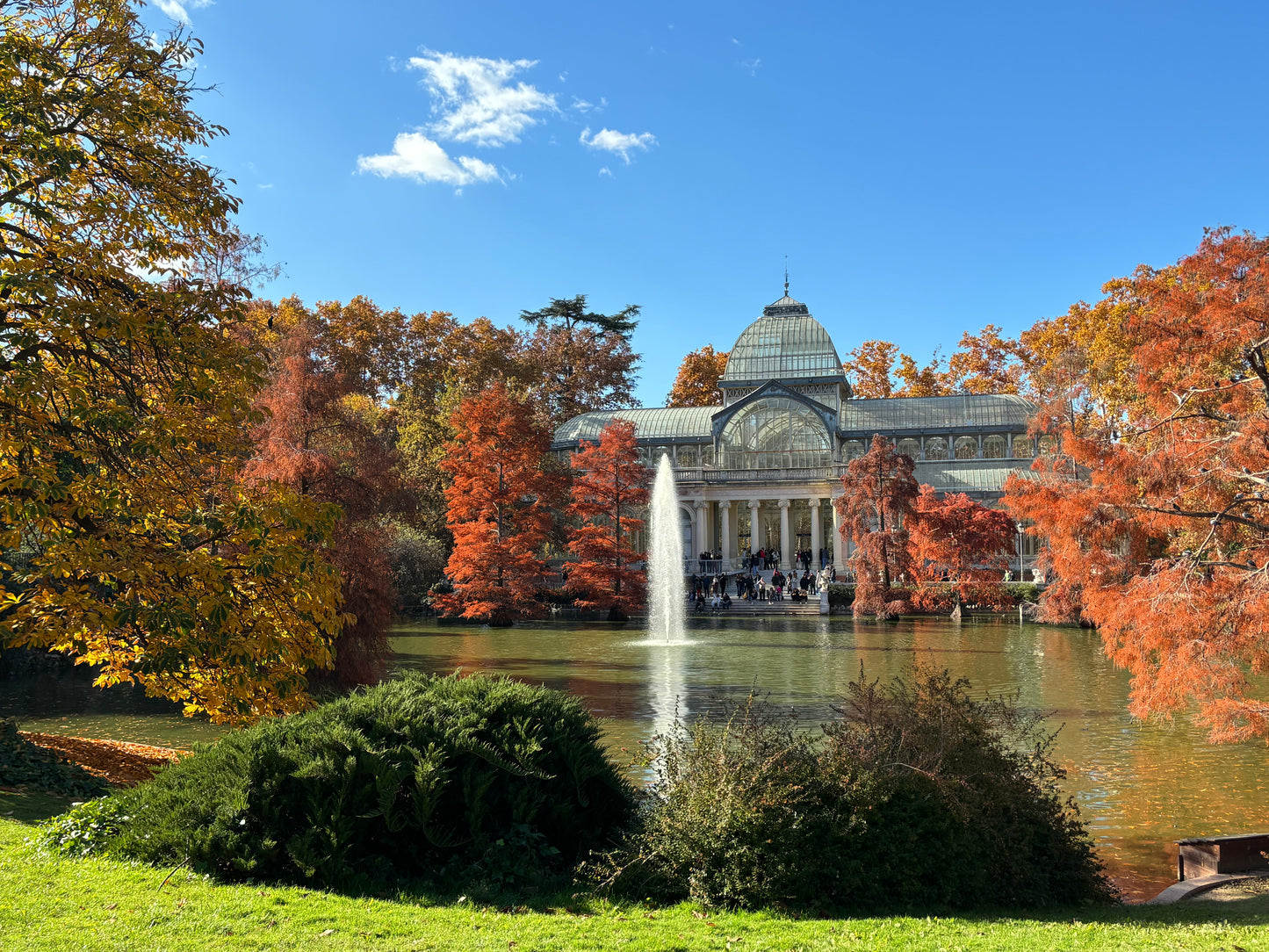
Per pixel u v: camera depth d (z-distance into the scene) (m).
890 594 63.75
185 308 15.15
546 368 111.62
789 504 93.75
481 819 11.38
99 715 29.22
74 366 14.62
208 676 16.73
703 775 11.78
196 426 15.11
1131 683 22.55
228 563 14.84
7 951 7.85
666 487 70.50
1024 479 26.59
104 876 10.08
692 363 122.62
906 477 66.00
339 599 15.72
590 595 66.75
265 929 8.81
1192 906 12.20
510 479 64.50
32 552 22.92
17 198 14.49
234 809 10.65
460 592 63.78
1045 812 12.80
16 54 13.53
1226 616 20.16
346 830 10.71
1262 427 21.67
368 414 85.56
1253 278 22.81
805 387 99.25
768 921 10.10
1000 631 55.09
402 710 11.92
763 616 67.25
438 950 8.58
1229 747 23.98
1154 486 22.81
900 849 11.30
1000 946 9.17
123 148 14.67
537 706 12.62
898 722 12.69
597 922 9.81
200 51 15.95
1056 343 90.50
